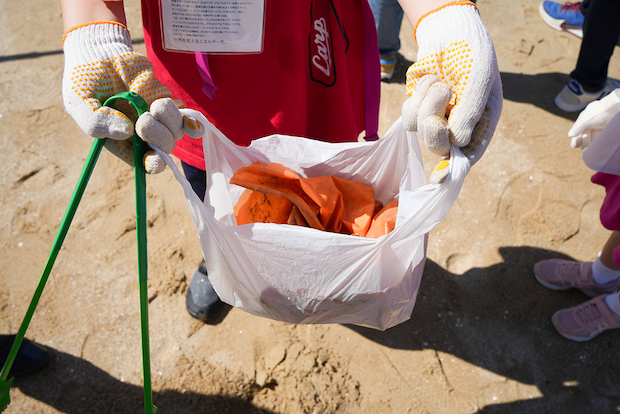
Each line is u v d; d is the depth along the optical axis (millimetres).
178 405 1576
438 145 850
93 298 1822
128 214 2061
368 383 1627
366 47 1344
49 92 2557
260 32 1042
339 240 988
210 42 1045
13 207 2082
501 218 2078
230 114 1229
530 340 1741
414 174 1153
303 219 1229
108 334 1736
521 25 3012
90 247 1959
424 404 1588
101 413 1566
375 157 1271
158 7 1013
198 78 1134
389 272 1068
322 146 1226
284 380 1617
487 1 3162
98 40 900
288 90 1200
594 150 1376
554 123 2477
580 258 1943
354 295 1096
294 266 1052
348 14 1267
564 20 2926
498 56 2832
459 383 1636
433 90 831
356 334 1737
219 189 1167
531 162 2289
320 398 1583
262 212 1221
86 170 810
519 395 1614
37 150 2291
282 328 1750
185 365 1659
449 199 926
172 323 1760
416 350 1705
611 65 2777
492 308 1820
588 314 1689
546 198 2145
